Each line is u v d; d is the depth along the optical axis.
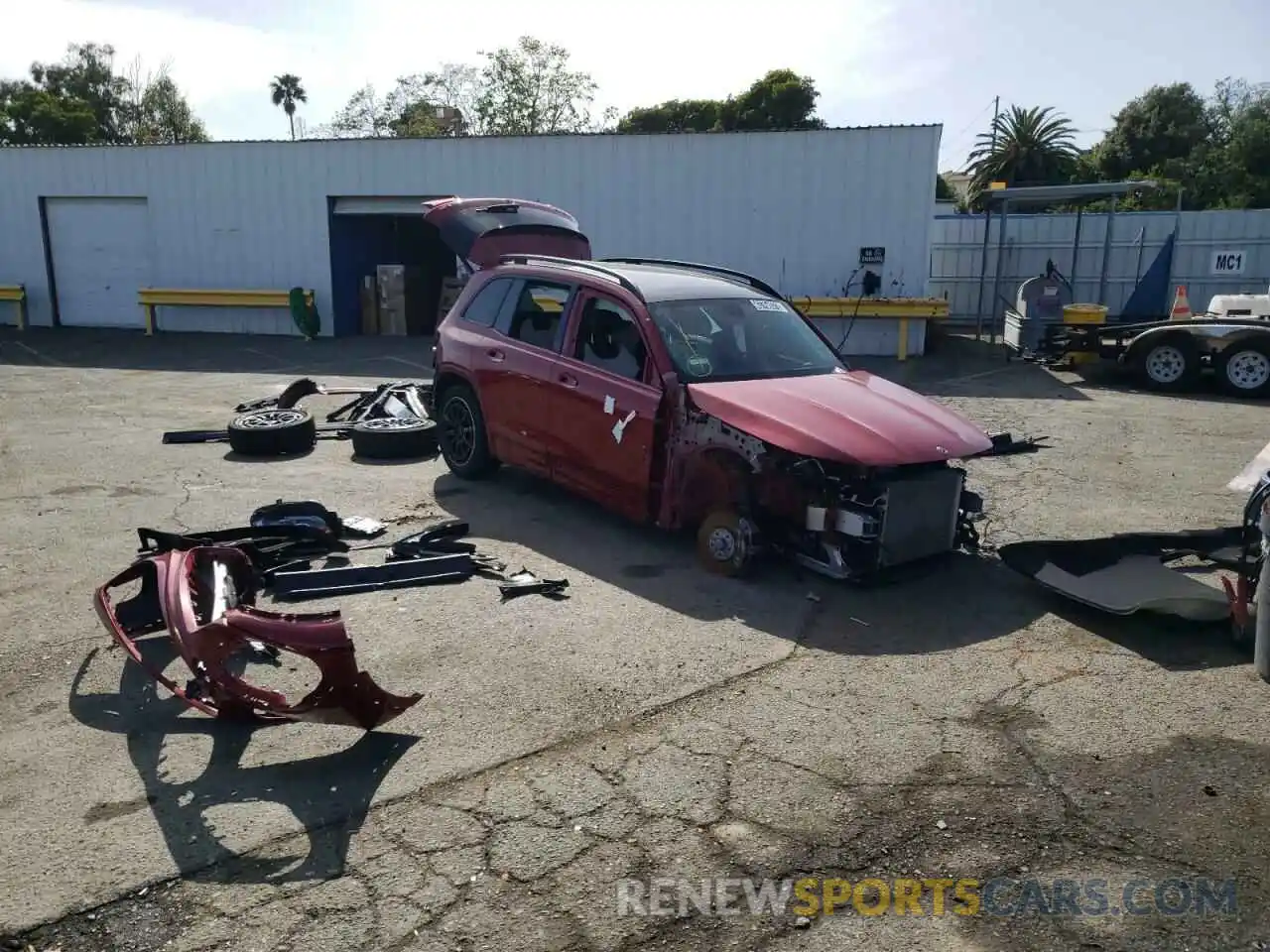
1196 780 3.86
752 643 5.16
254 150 20.77
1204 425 11.18
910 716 4.38
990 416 11.80
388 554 6.40
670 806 3.68
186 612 4.44
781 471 5.91
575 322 7.07
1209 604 5.18
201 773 3.92
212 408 12.45
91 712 4.41
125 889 3.21
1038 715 4.39
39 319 23.17
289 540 6.40
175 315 21.95
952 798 3.74
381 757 4.03
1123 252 23.25
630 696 4.55
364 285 21.34
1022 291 17.17
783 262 18.39
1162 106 54.50
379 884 3.24
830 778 3.87
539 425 7.27
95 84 57.88
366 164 20.17
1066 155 52.31
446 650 5.04
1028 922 3.07
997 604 5.71
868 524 5.70
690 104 57.19
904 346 17.28
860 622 5.44
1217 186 48.34
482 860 3.36
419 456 9.35
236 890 3.20
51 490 8.14
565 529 7.09
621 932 3.02
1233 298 15.25
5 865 3.33
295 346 19.45
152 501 7.80
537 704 4.47
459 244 10.66
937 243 24.41
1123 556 5.92
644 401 6.37
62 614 5.50
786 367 6.73
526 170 19.31
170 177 21.48
